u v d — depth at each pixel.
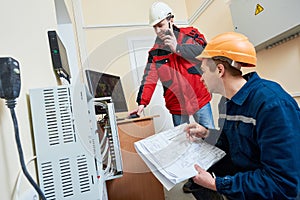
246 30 1.71
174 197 1.40
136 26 2.59
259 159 0.71
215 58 0.72
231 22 2.06
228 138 0.81
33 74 0.66
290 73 1.49
